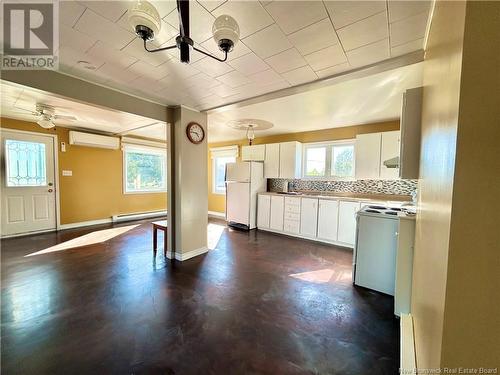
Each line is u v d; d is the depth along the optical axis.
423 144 1.40
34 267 2.79
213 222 5.79
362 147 3.84
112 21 1.37
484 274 0.50
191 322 1.82
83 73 2.05
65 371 1.35
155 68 1.94
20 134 4.05
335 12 1.27
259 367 1.40
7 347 1.52
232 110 3.32
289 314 1.94
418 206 1.62
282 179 5.22
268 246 3.82
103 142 5.04
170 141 3.07
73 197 4.76
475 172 0.49
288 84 2.24
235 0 1.18
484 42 0.47
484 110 0.48
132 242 3.87
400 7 1.21
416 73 2.08
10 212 3.99
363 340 1.64
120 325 1.76
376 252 2.35
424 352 0.88
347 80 2.11
